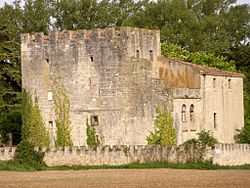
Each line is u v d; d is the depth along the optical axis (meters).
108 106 130.88
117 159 124.06
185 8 177.25
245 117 154.00
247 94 162.88
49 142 135.38
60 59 134.25
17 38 174.75
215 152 119.69
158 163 122.19
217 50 176.75
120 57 130.00
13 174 114.69
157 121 127.75
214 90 133.25
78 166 124.19
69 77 133.62
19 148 125.56
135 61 129.12
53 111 135.00
